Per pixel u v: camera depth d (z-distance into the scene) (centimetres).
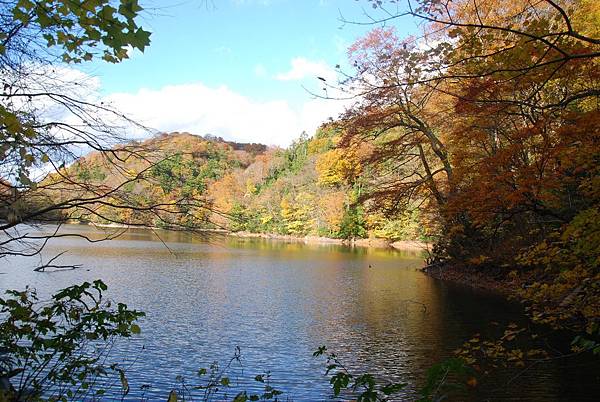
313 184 6022
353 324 1189
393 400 682
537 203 719
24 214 364
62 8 273
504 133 821
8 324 392
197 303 1435
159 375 780
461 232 1823
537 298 649
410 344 996
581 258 593
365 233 4872
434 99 1499
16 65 347
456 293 1641
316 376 802
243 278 2019
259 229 5806
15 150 335
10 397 369
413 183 1573
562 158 644
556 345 898
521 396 656
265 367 852
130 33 265
